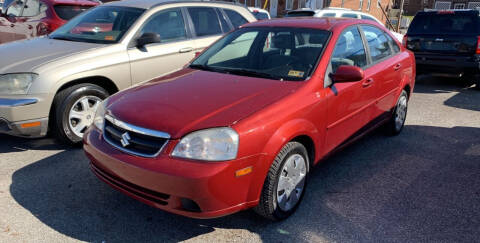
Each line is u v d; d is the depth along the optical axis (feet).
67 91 13.96
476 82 26.76
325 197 11.57
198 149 8.37
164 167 8.32
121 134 9.30
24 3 25.93
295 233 9.77
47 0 24.40
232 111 9.11
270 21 14.21
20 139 15.49
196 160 8.31
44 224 9.87
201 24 18.94
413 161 14.42
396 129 16.99
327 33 12.41
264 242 9.39
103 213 10.48
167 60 17.06
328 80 11.31
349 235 9.72
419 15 27.76
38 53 14.48
